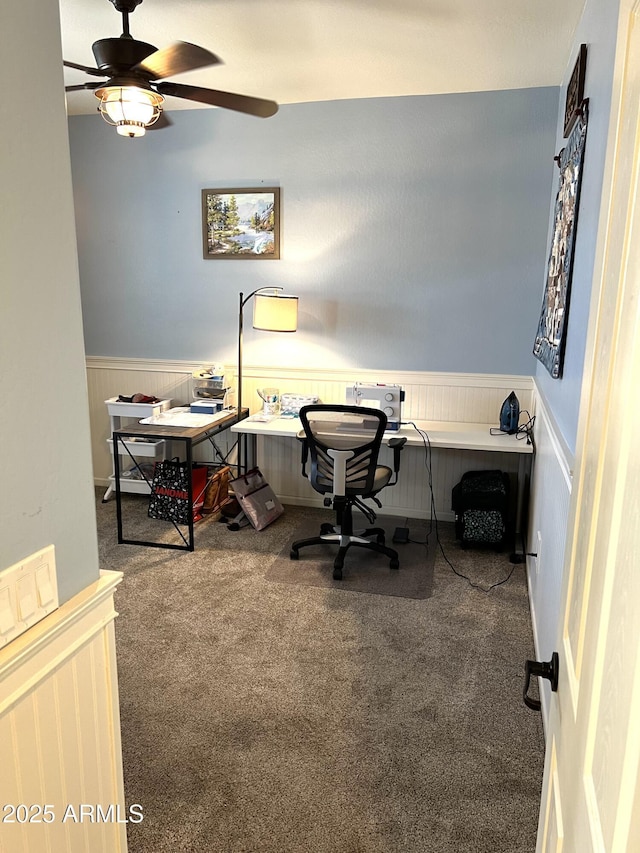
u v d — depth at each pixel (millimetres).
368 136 3828
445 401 4031
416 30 2758
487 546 3658
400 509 4199
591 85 2191
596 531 859
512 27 2703
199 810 1768
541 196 3660
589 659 820
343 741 2049
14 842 955
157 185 4203
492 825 1727
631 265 739
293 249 4078
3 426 903
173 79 3447
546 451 2727
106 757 1204
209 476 4199
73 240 1029
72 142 4270
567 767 928
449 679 2391
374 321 4043
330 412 3172
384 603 2977
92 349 4566
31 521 970
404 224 3881
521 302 3805
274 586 3135
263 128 3967
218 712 2188
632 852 528
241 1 2490
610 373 831
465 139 3699
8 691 921
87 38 2887
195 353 4383
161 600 2980
